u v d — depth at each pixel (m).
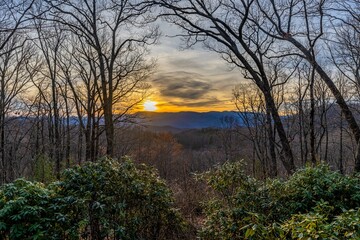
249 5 11.40
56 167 17.61
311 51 10.69
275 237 3.66
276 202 6.17
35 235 5.11
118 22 16.81
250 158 22.52
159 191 7.34
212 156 32.53
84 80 19.27
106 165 6.74
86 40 16.62
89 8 16.30
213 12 13.02
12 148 19.95
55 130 20.19
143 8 13.30
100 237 6.11
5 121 19.20
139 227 6.91
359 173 7.20
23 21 8.68
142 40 17.80
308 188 6.36
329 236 3.06
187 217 9.33
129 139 26.72
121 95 18.14
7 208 5.19
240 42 11.95
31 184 5.86
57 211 5.75
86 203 6.00
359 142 9.25
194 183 11.63
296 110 18.97
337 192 6.33
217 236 6.42
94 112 17.86
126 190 6.66
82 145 21.88
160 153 32.84
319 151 19.47
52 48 20.08
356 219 3.17
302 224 3.25
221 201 7.02
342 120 18.97
